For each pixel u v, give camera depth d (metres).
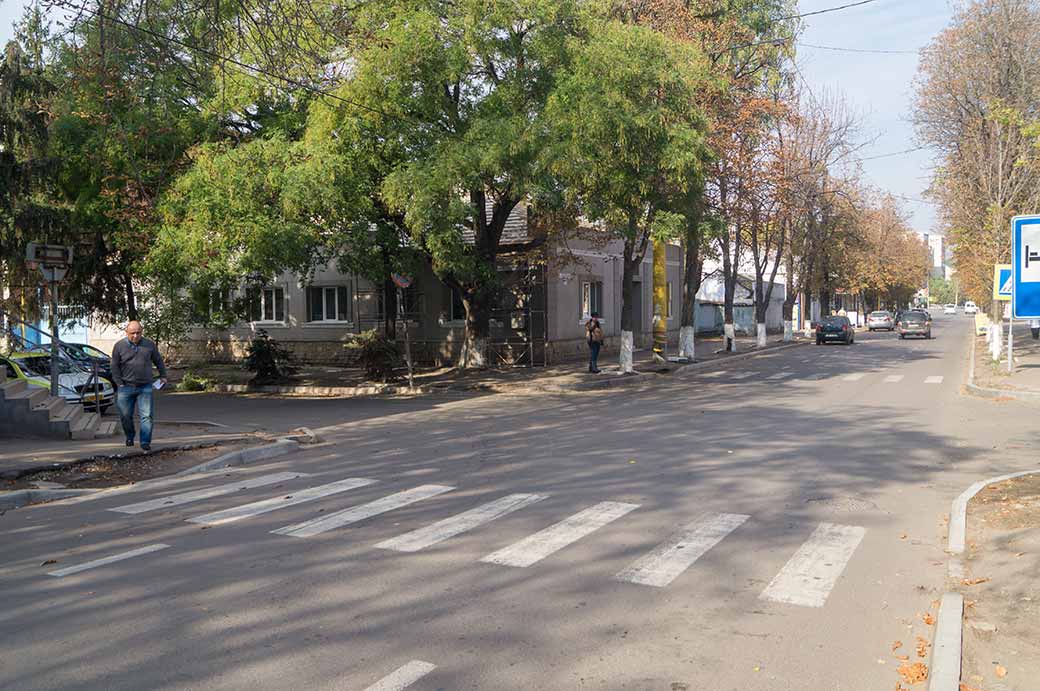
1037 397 18.44
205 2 11.65
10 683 4.48
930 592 5.91
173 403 21.42
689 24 26.06
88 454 11.91
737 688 4.39
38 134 17.59
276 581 6.23
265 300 35.88
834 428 14.21
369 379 25.94
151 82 17.73
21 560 6.98
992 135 29.36
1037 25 29.25
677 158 19.91
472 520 8.06
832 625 5.29
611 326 36.34
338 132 20.41
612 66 19.83
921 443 12.57
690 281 31.17
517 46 21.22
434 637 5.08
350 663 4.70
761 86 31.19
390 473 10.72
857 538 7.32
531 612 5.51
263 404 20.92
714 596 5.82
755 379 25.11
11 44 16.39
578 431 14.29
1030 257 9.99
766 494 9.09
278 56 13.08
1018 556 6.57
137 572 6.52
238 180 19.30
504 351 30.62
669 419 15.70
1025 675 4.53
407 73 19.69
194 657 4.81
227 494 9.64
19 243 20.69
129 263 25.59
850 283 66.88
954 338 52.62
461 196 21.62
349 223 22.36
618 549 6.99
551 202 20.81
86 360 20.31
